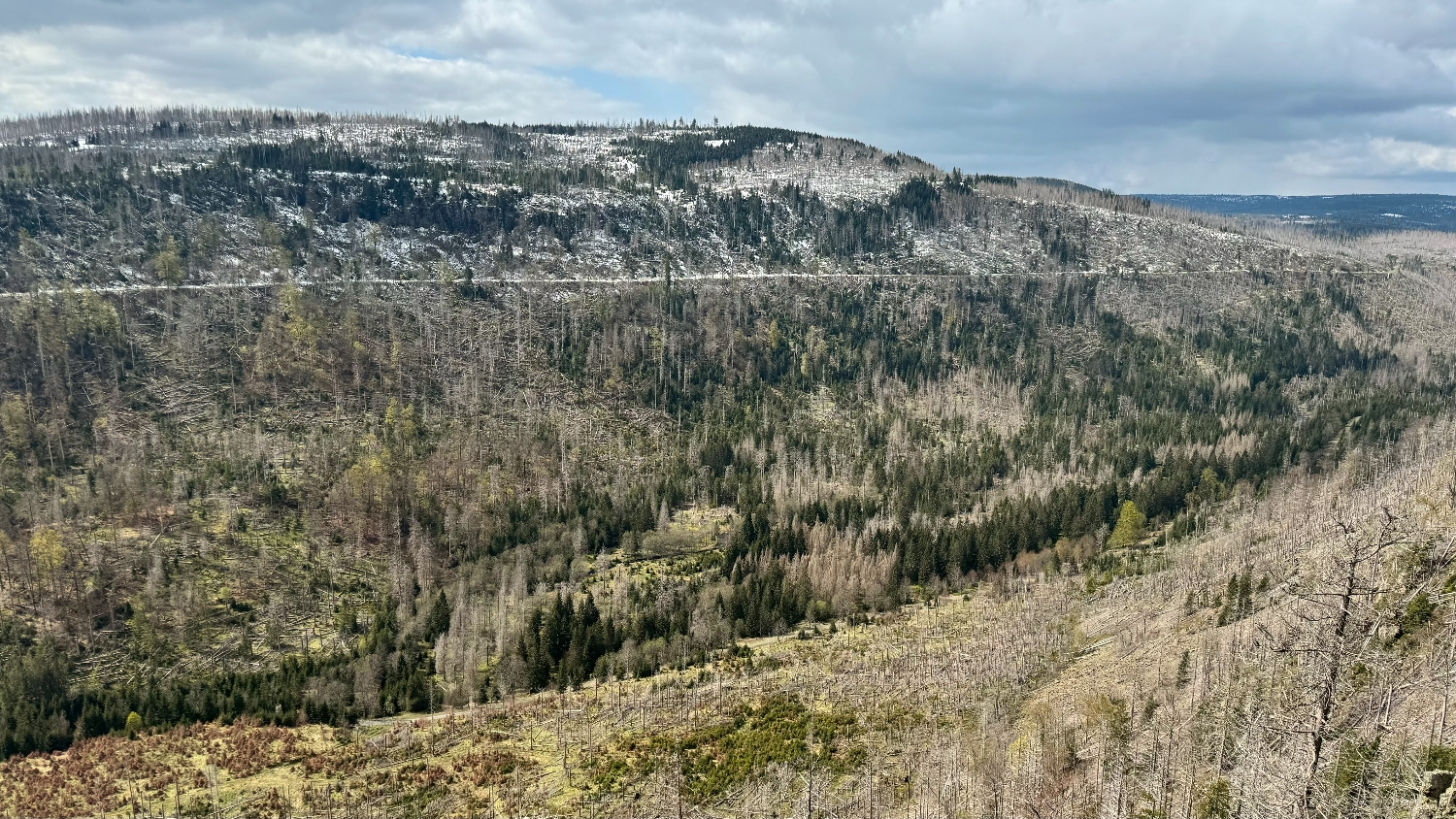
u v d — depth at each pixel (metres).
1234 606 97.94
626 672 120.12
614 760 93.94
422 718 110.88
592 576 154.62
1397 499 120.38
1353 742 37.88
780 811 80.56
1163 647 99.44
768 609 137.38
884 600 143.25
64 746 104.50
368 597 143.75
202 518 152.62
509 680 118.19
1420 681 39.97
